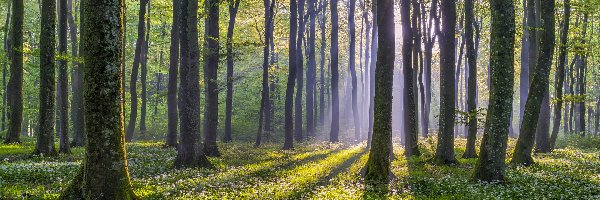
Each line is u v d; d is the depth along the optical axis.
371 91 30.03
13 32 25.52
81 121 27.50
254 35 42.72
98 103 9.23
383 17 15.80
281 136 45.25
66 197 9.46
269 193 12.66
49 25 20.19
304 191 13.23
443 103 20.58
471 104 22.41
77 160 19.42
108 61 9.22
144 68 41.59
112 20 9.20
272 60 44.22
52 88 20.48
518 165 19.97
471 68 22.30
